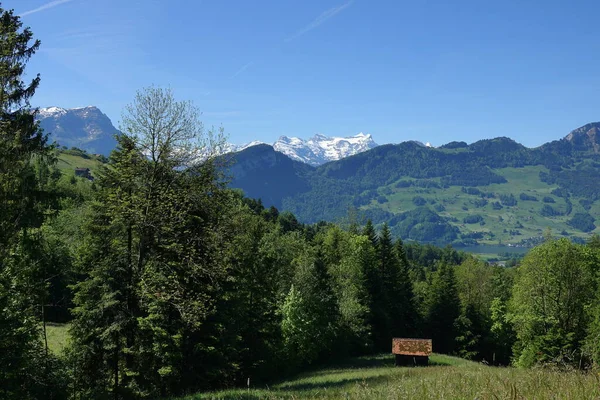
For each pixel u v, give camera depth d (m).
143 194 25.61
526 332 52.22
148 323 23.47
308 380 35.75
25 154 22.52
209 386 27.42
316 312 53.44
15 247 20.36
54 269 36.69
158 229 24.95
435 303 76.94
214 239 26.62
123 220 24.39
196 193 26.38
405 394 7.46
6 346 18.61
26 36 24.14
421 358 55.09
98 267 24.44
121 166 25.48
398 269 78.19
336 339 61.19
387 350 71.50
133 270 24.97
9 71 22.34
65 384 22.30
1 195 19.17
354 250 76.44
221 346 28.11
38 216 22.12
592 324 43.69
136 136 25.88
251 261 35.50
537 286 52.09
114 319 23.94
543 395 6.64
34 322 20.03
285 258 67.75
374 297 72.00
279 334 38.97
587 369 8.87
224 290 28.53
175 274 24.98
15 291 19.38
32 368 20.73
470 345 73.69
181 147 26.44
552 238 53.62
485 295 87.75
